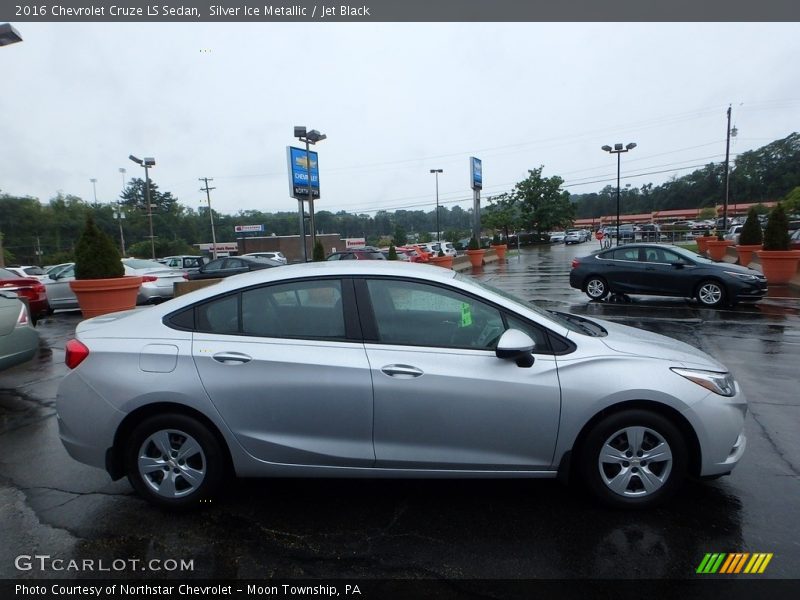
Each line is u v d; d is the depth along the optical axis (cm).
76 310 1420
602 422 318
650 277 1252
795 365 666
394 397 316
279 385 320
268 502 348
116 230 8281
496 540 299
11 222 7400
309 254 5512
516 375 316
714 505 331
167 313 345
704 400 316
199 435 328
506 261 3359
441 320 336
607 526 310
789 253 1490
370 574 272
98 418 327
